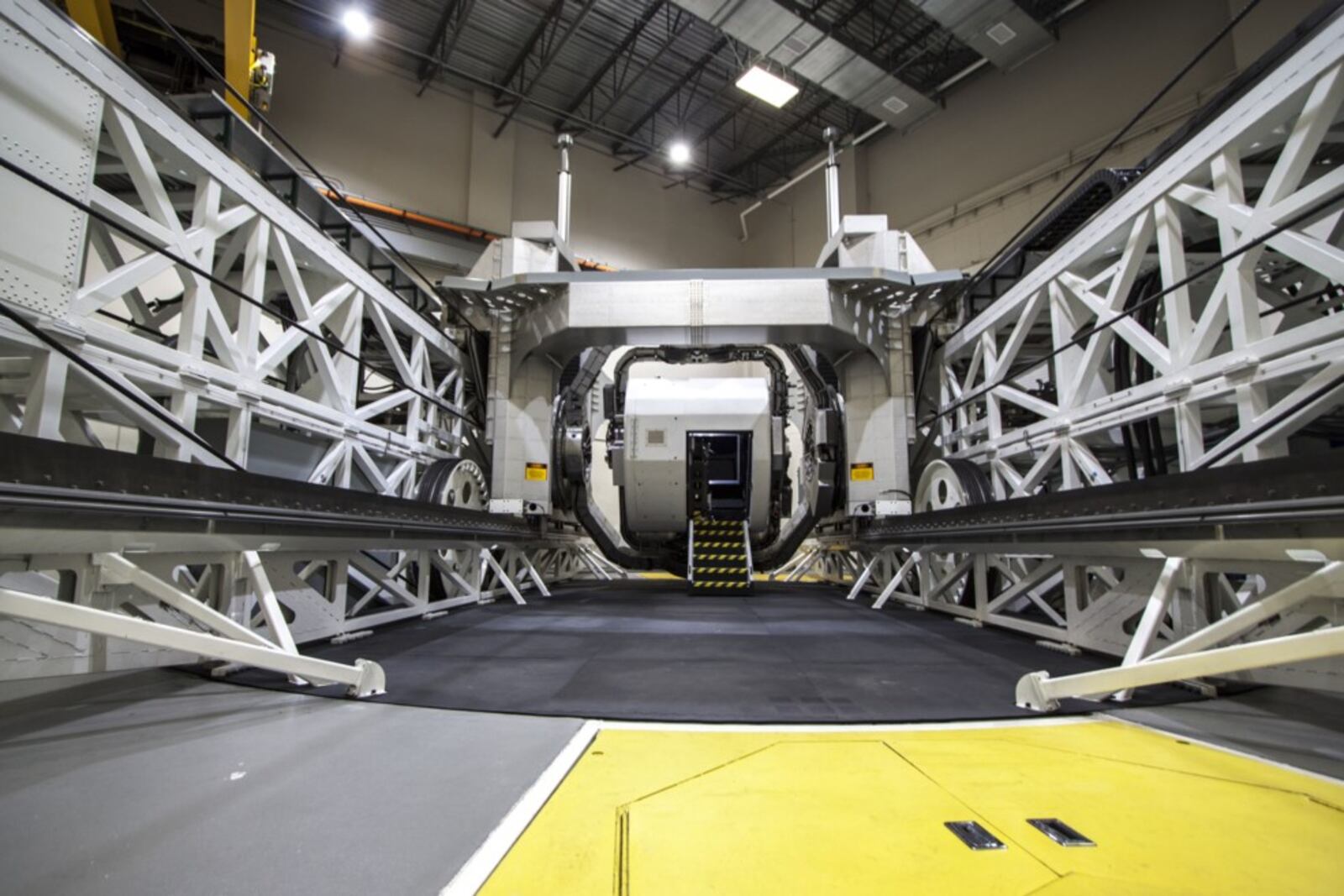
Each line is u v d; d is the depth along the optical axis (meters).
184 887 1.31
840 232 8.55
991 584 6.96
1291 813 1.69
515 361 8.98
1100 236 4.97
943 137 15.48
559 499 10.48
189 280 4.26
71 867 1.39
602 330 8.26
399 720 2.59
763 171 20.28
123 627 2.19
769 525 11.69
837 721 2.58
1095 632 3.89
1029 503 4.40
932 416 8.48
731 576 9.48
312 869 1.39
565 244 9.26
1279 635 2.88
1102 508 3.56
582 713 2.68
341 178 14.02
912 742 2.32
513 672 3.56
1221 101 3.86
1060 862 1.43
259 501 3.48
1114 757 2.15
